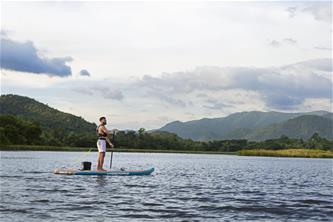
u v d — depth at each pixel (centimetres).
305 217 1417
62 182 2362
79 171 2858
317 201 1827
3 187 2059
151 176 3019
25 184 2223
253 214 1462
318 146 19375
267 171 4416
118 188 2147
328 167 6012
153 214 1416
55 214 1367
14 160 5328
